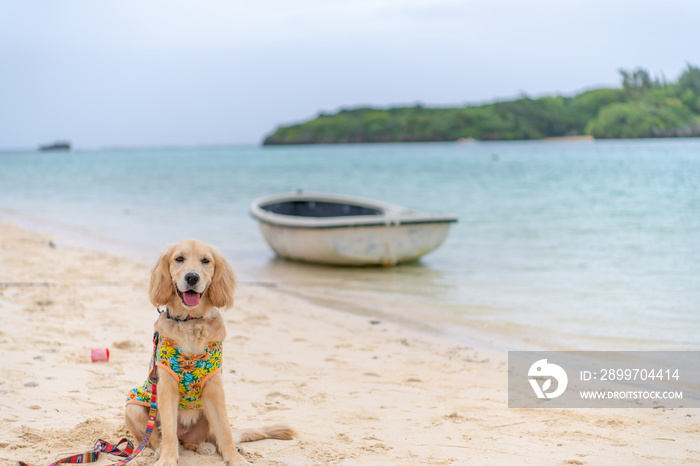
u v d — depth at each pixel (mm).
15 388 5668
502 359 7594
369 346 8047
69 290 10586
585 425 5395
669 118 161750
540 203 24875
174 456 4281
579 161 57000
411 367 7184
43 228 20109
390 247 13945
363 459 4547
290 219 14344
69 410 5238
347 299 10984
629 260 13688
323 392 6176
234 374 6656
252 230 19547
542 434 5156
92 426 4863
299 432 5086
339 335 8570
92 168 68375
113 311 9195
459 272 13250
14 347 7000
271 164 72812
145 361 6801
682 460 4570
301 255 14438
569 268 13141
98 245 16750
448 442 4938
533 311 9938
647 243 15617
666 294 10734
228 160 93562
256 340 8141
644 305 10109
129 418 4543
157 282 4480
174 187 37594
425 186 34969
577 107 199000
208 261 4480
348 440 4918
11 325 8016
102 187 38375
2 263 13055
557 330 8875
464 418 5531
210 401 4480
